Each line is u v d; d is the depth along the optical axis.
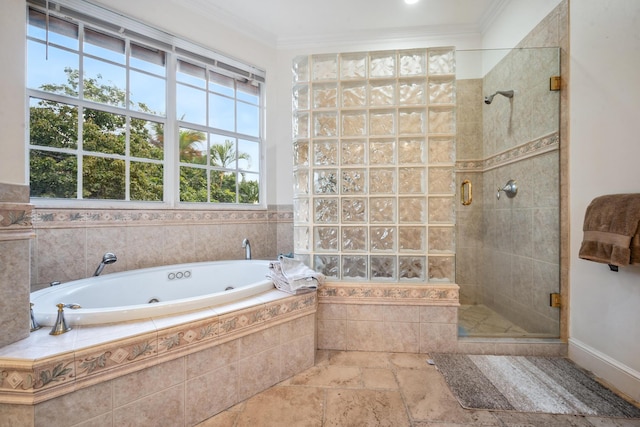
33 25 1.65
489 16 2.32
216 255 2.32
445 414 1.20
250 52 2.52
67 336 0.97
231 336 1.24
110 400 0.95
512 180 2.07
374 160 1.80
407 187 1.79
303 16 2.36
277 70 2.67
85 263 1.75
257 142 2.68
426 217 1.77
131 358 0.98
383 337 1.77
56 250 1.66
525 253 1.95
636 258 1.16
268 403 1.27
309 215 1.85
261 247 2.58
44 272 1.62
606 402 1.25
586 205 1.54
